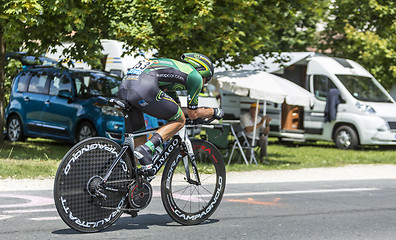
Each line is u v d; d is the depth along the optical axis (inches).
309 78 806.5
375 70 902.4
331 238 246.5
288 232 253.6
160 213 281.4
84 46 494.6
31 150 540.4
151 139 230.2
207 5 473.4
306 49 967.0
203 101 652.1
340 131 775.7
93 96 564.1
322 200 351.6
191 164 253.1
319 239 243.4
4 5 426.6
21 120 618.5
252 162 574.6
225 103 868.6
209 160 261.1
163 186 245.3
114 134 540.1
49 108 588.7
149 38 480.7
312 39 940.6
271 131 833.5
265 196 356.8
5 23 447.2
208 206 261.1
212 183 261.7
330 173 513.3
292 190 389.1
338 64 802.2
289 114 818.2
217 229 251.3
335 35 971.9
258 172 494.3
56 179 215.0
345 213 309.7
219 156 263.7
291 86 554.9
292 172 507.2
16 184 349.1
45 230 232.2
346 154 698.8
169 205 247.3
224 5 519.8
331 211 314.0
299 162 596.7
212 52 534.3
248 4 512.7
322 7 614.2
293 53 815.7
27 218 255.3
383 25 917.8
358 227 273.3
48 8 448.8
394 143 755.4
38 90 607.8
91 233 227.3
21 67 688.4
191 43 534.6
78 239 217.3
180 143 248.4
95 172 224.1
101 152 224.8
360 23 924.6
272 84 532.7
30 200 299.9
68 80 583.8
